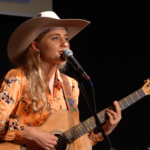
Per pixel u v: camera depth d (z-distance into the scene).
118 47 4.52
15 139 2.29
